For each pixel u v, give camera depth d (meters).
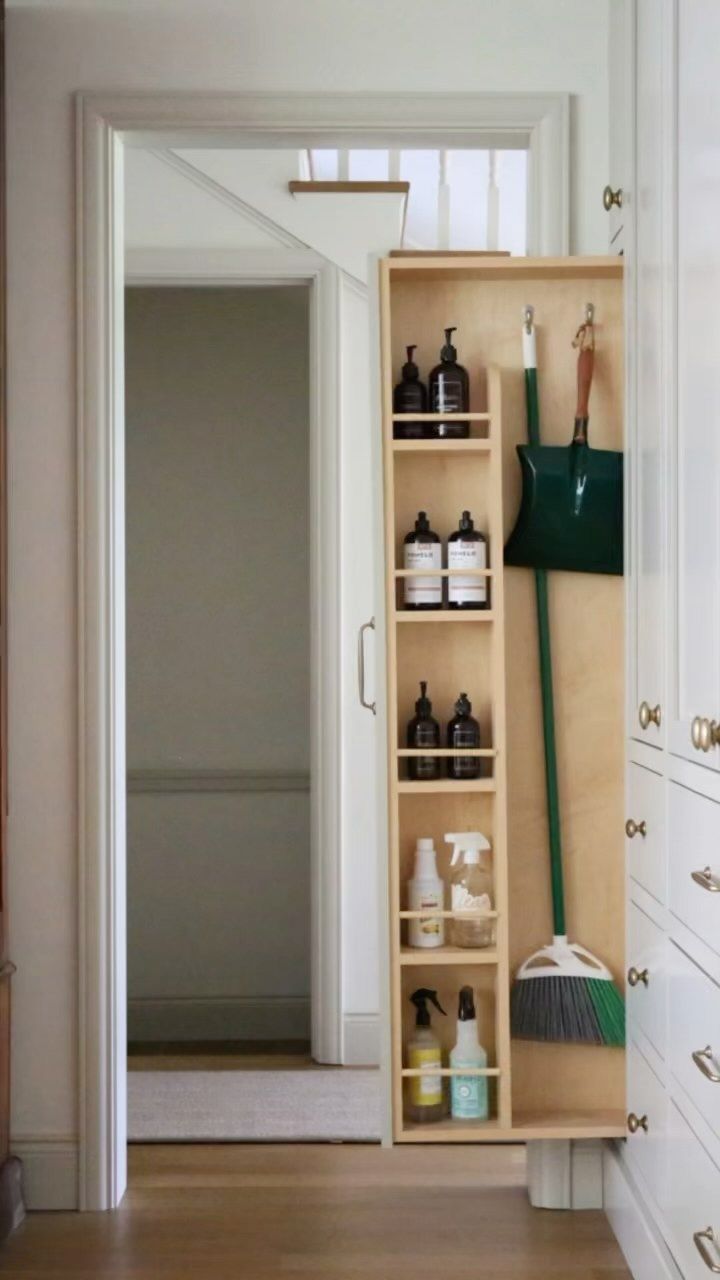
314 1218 3.14
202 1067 4.44
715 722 2.14
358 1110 3.91
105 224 3.21
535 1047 3.11
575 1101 3.11
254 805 5.00
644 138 2.73
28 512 3.22
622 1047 3.07
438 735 3.01
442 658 3.08
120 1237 3.04
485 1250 2.95
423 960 2.94
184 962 4.96
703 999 2.22
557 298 3.09
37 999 3.23
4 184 3.13
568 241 3.20
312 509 4.35
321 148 3.34
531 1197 3.21
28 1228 3.10
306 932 4.97
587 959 3.05
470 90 3.21
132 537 5.02
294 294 5.02
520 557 3.02
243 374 5.03
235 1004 4.95
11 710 3.23
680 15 2.39
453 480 3.09
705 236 2.21
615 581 3.09
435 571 2.96
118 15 3.21
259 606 5.02
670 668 2.47
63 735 3.23
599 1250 2.95
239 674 5.02
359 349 4.31
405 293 3.09
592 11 3.21
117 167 3.26
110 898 3.23
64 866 3.24
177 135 3.25
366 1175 3.42
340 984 4.38
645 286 2.72
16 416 3.22
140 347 5.04
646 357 2.71
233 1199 3.26
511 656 3.10
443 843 3.10
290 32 3.21
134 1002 4.95
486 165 4.64
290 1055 4.59
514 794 3.10
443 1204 3.22
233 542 5.03
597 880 3.09
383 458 2.94
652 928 2.67
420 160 4.64
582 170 3.21
